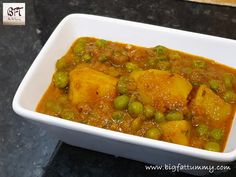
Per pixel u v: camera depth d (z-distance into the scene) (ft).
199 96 0.60
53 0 0.93
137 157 0.59
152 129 0.55
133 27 0.69
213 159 0.49
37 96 0.61
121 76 0.63
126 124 0.57
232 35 0.84
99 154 0.64
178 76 0.61
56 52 0.66
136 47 0.70
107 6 0.92
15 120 0.70
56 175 0.62
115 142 0.53
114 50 0.67
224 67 0.67
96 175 0.62
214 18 0.88
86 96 0.60
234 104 0.61
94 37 0.71
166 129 0.56
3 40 0.85
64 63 0.65
